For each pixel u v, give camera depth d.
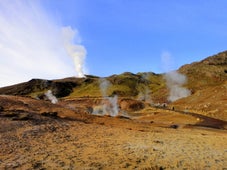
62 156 17.34
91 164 15.95
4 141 20.09
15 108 33.78
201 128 39.44
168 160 17.23
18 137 21.48
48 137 22.39
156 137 25.41
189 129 36.53
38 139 21.53
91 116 38.56
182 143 22.94
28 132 23.02
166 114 57.66
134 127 32.69
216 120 50.12
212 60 147.75
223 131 37.59
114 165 15.92
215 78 125.44
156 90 156.25
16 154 17.50
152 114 60.03
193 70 141.12
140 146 20.55
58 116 32.69
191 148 20.95
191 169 15.88
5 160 16.28
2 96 41.94
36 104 39.88
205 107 68.62
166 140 24.02
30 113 30.56
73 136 23.47
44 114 31.58
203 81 127.06
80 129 26.80
